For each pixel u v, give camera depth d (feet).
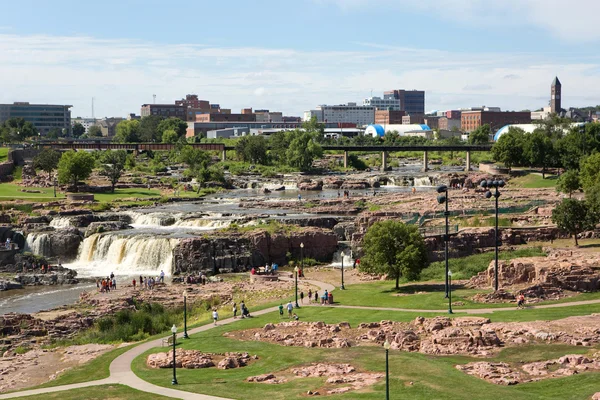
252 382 232.73
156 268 526.16
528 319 284.00
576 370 219.00
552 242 476.54
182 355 265.34
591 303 313.12
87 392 234.17
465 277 402.52
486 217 539.29
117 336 328.49
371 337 275.80
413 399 202.69
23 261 538.06
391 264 382.83
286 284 434.30
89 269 536.83
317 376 233.55
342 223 568.00
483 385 211.61
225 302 390.83
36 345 323.98
